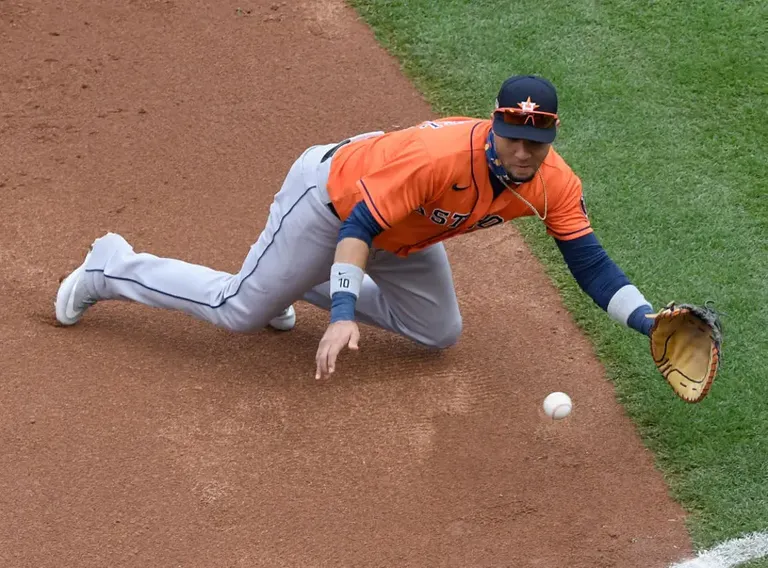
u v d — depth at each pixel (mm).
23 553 15609
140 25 28047
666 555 16469
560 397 17016
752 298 21109
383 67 27250
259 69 26938
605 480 17625
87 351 19000
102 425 17641
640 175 24094
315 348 19656
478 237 22766
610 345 20188
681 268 21797
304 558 15969
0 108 24844
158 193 22969
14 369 18469
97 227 21906
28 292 20109
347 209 15508
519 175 14164
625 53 27422
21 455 17000
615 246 22297
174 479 16922
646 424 18641
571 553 16406
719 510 17188
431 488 17219
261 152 24375
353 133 25141
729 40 27875
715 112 25875
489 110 25766
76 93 25547
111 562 15617
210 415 18047
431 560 16109
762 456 17984
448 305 18297
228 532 16234
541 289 21562
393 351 19797
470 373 19469
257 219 22531
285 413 18250
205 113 25359
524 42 27766
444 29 28250
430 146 14336
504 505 17062
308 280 16922
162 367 18859
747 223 22984
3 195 22453
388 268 17359
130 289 18359
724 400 18953
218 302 17672
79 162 23578
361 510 16766
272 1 29234
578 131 25188
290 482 17094
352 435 18000
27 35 27250
